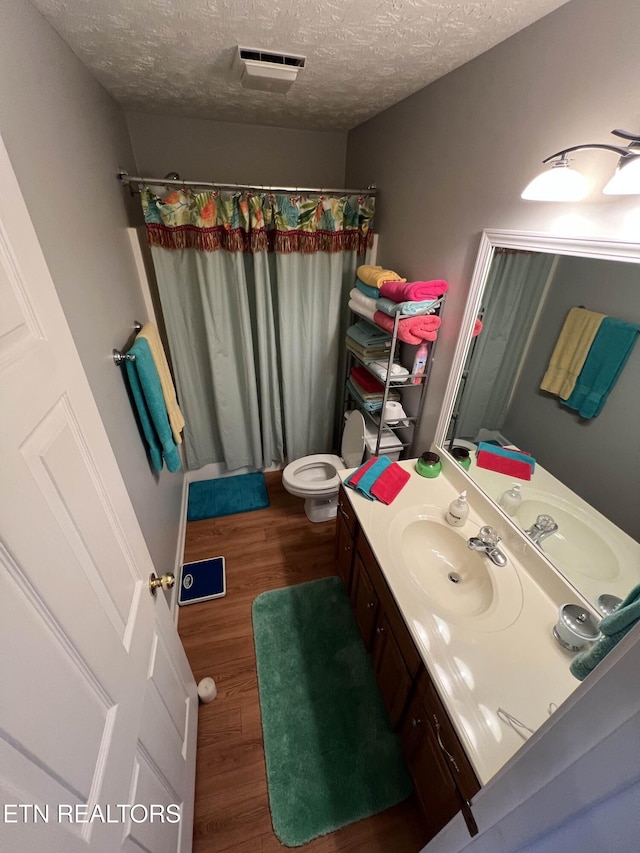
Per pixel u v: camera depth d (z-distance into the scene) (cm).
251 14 96
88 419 69
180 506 238
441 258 156
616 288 91
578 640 96
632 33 77
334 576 205
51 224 94
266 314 224
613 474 97
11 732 39
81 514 62
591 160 90
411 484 162
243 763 134
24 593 44
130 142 199
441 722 94
